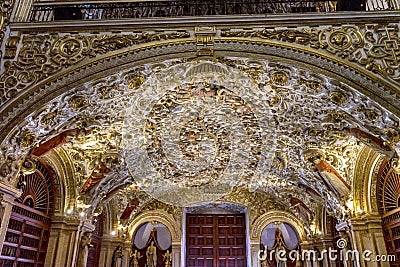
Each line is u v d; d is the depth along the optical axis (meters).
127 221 15.09
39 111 6.43
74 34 6.83
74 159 10.41
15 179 6.88
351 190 9.98
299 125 8.57
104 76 6.46
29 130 6.70
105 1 7.25
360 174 9.79
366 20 6.60
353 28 6.58
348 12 6.64
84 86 6.54
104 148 9.85
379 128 6.63
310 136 8.93
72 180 10.62
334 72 6.22
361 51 6.38
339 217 10.98
